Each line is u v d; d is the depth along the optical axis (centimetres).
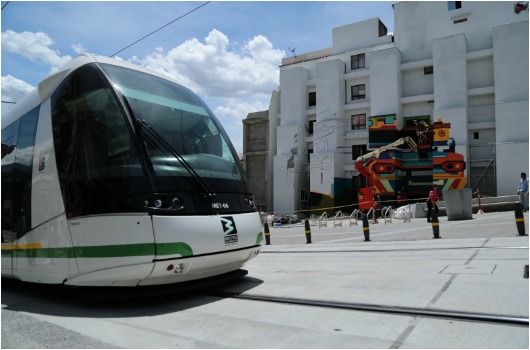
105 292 588
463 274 657
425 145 3130
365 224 1385
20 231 691
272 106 3912
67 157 625
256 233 680
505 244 957
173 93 710
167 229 550
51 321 541
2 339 476
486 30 3047
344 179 3553
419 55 3284
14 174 730
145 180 559
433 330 427
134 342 446
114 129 596
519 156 2722
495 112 2841
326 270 804
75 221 591
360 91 3538
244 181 710
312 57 3953
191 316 534
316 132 3569
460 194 1859
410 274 696
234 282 726
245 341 433
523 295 514
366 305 525
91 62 659
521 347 372
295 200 3641
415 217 2469
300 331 452
